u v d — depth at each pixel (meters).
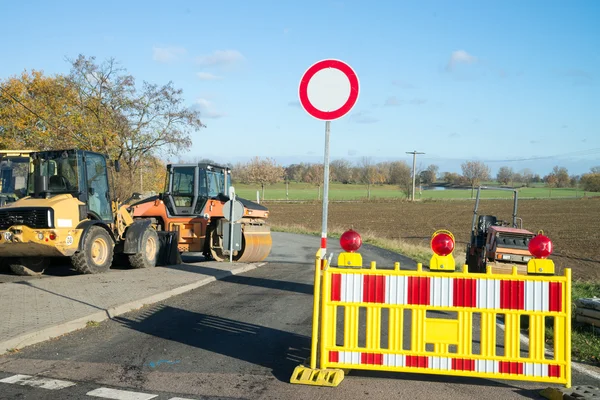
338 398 5.24
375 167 142.38
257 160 120.56
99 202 14.12
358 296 5.69
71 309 8.66
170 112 36.53
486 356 5.44
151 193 17.73
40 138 35.09
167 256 16.27
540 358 5.39
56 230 12.49
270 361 6.45
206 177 18.17
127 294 10.09
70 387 5.50
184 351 6.83
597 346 7.39
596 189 121.94
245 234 16.75
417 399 5.23
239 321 8.51
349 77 6.17
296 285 12.31
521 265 14.63
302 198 93.50
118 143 35.47
